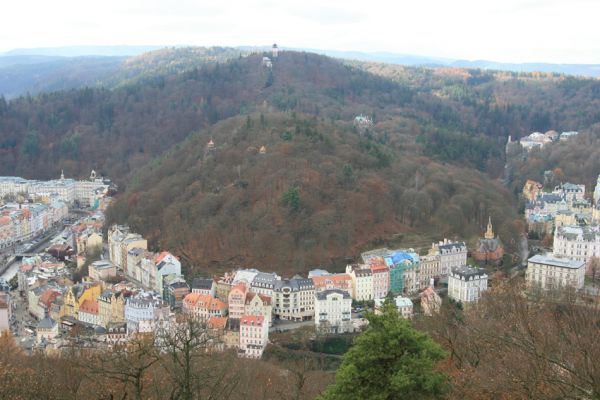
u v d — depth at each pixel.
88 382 124.12
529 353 84.50
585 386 75.69
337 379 86.75
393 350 84.69
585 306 96.25
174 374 109.00
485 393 89.81
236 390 134.12
